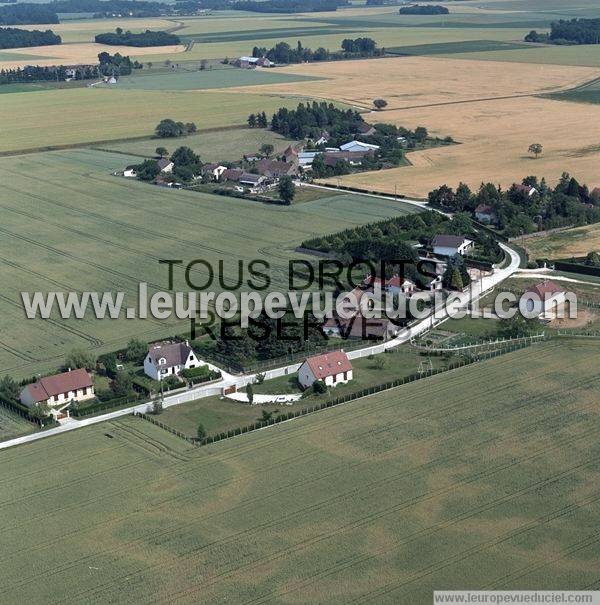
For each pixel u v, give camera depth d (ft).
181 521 376.27
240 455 427.74
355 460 419.54
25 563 353.10
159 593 333.83
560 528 364.17
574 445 428.15
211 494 395.14
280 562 348.38
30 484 407.64
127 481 407.44
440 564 344.49
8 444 445.78
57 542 365.40
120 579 342.03
